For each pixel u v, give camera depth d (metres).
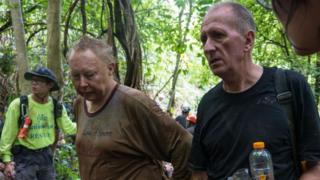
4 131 5.50
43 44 11.44
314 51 0.68
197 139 2.22
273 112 1.97
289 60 11.25
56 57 6.85
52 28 6.81
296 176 1.98
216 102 2.13
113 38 6.24
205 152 2.21
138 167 2.61
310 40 0.67
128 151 2.58
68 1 9.49
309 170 1.96
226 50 2.00
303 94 1.96
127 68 6.15
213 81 15.64
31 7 10.77
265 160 1.88
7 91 9.15
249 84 2.04
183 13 10.84
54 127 5.74
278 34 13.17
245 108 2.02
